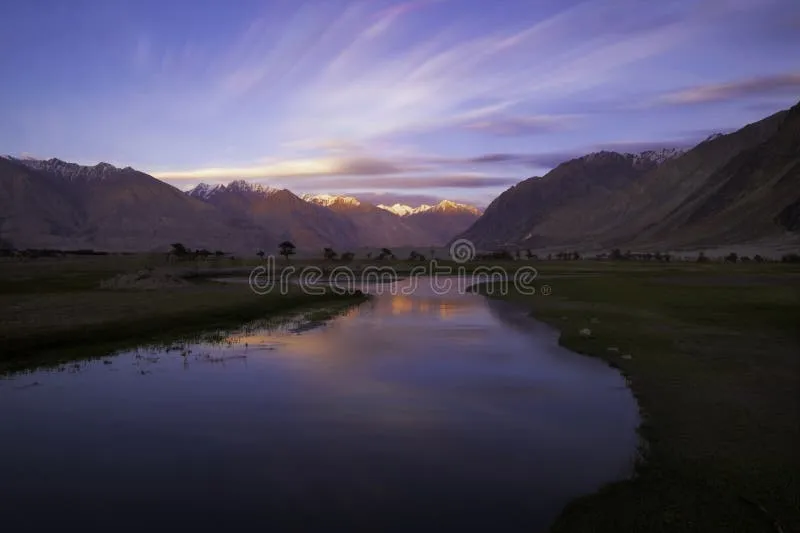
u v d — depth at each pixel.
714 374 18.27
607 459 11.66
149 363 21.09
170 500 10.12
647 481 10.52
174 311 32.62
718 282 61.12
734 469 10.89
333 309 41.31
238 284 61.66
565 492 10.23
